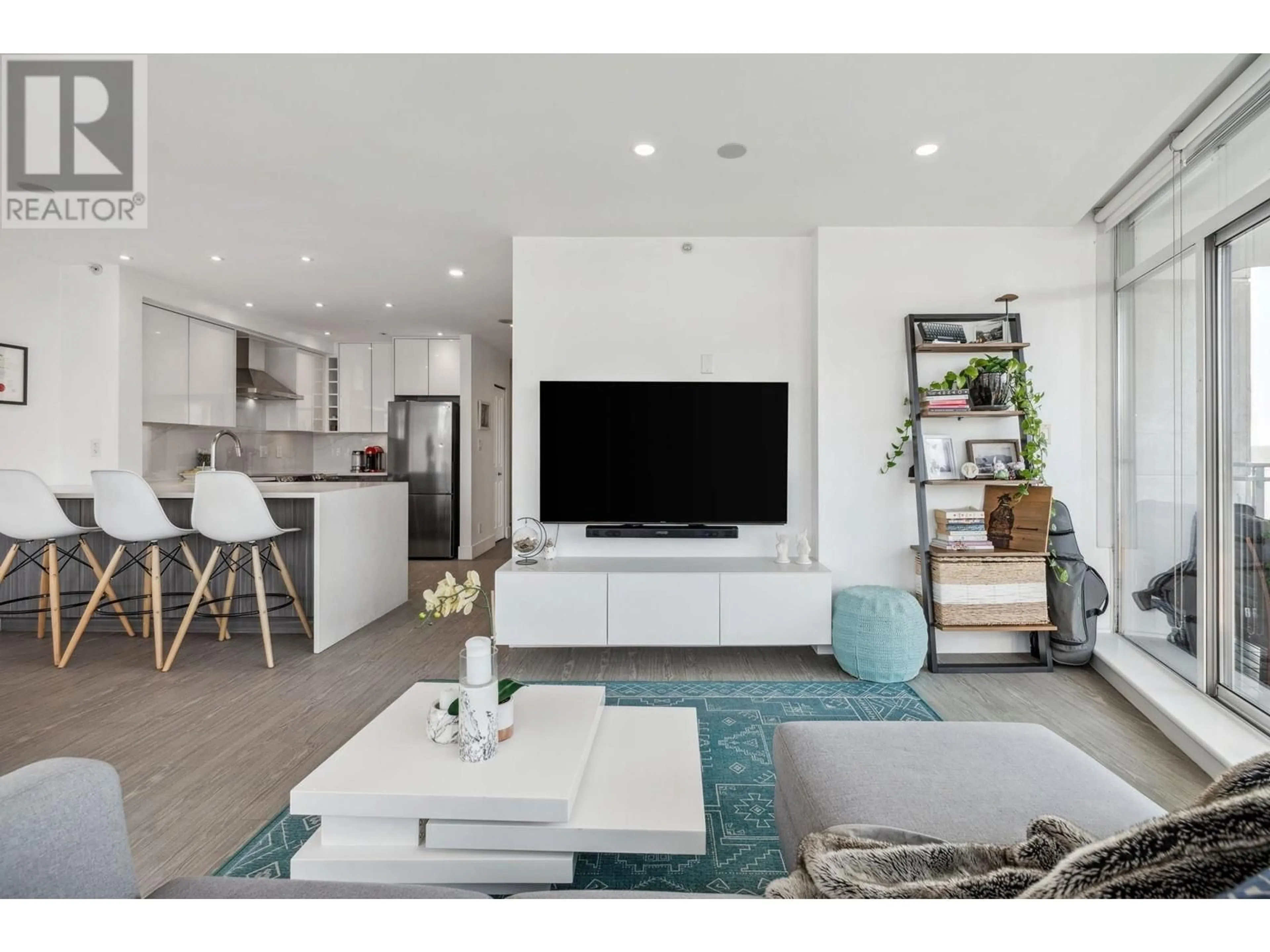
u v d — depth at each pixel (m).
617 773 1.61
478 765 1.54
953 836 1.11
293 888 0.99
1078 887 0.67
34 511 3.28
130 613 3.84
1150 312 3.10
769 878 1.63
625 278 3.78
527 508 3.79
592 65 2.17
